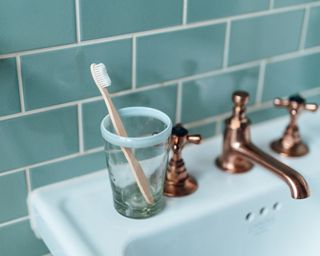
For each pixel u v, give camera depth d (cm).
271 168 75
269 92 91
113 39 71
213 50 81
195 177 79
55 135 73
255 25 83
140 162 68
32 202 74
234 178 79
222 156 82
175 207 73
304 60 91
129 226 69
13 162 71
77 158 76
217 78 83
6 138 69
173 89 80
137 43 73
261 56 86
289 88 93
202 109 85
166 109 81
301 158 85
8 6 63
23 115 69
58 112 72
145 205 70
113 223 70
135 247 69
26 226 76
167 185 75
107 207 73
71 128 74
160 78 78
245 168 81
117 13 70
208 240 75
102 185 77
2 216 74
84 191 76
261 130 92
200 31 78
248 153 78
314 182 83
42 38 66
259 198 77
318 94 97
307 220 84
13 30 64
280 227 82
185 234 72
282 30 86
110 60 72
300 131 93
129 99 77
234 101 77
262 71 88
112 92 75
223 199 75
